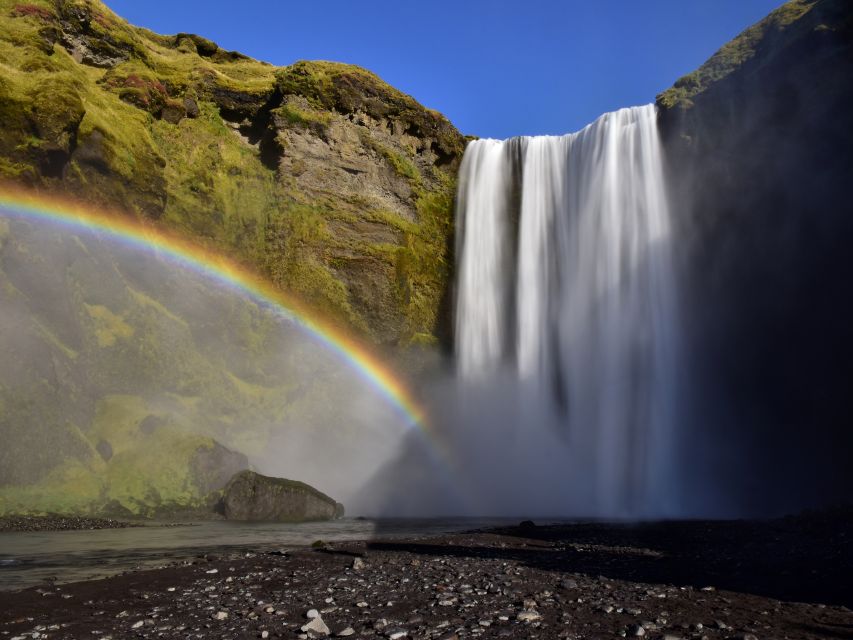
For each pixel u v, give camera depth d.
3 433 29.41
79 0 54.94
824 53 38.72
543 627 8.35
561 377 53.22
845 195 39.16
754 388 45.00
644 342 49.03
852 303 39.78
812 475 41.34
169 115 54.06
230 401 45.41
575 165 55.22
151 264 45.66
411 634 7.97
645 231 49.66
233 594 10.98
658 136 49.62
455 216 63.41
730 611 9.30
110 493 31.75
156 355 42.88
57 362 35.59
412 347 55.91
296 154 56.94
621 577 12.59
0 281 34.00
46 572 14.17
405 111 65.00
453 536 22.81
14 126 37.16
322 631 8.28
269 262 52.66
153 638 8.09
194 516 32.09
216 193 52.19
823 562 14.09
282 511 33.00
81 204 41.56
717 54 49.12
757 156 43.06
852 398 39.91
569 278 53.91
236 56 71.88
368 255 55.06
